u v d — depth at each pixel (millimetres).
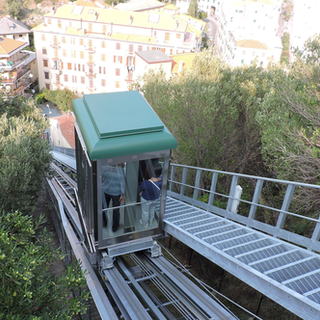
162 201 5883
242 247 5312
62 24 51750
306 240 5598
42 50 53406
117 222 5602
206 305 4859
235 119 13219
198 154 13719
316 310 3625
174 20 51469
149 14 52219
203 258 8594
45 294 4602
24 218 5215
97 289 5375
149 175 5539
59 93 52125
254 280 4492
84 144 5281
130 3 84812
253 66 14984
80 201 6566
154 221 5973
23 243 5047
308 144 8969
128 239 5824
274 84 11789
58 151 27188
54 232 9992
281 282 4191
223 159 14227
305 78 9258
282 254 4957
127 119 5453
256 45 63656
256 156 13906
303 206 9141
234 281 7859
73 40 51406
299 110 9227
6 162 9664
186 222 6801
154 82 15227
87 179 5430
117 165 5195
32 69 55812
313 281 4234
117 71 52250
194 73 13938
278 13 96938
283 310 6875
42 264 5066
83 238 6469
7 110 15984
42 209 11719
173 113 13016
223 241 5543
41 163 10648
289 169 9188
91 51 51094
